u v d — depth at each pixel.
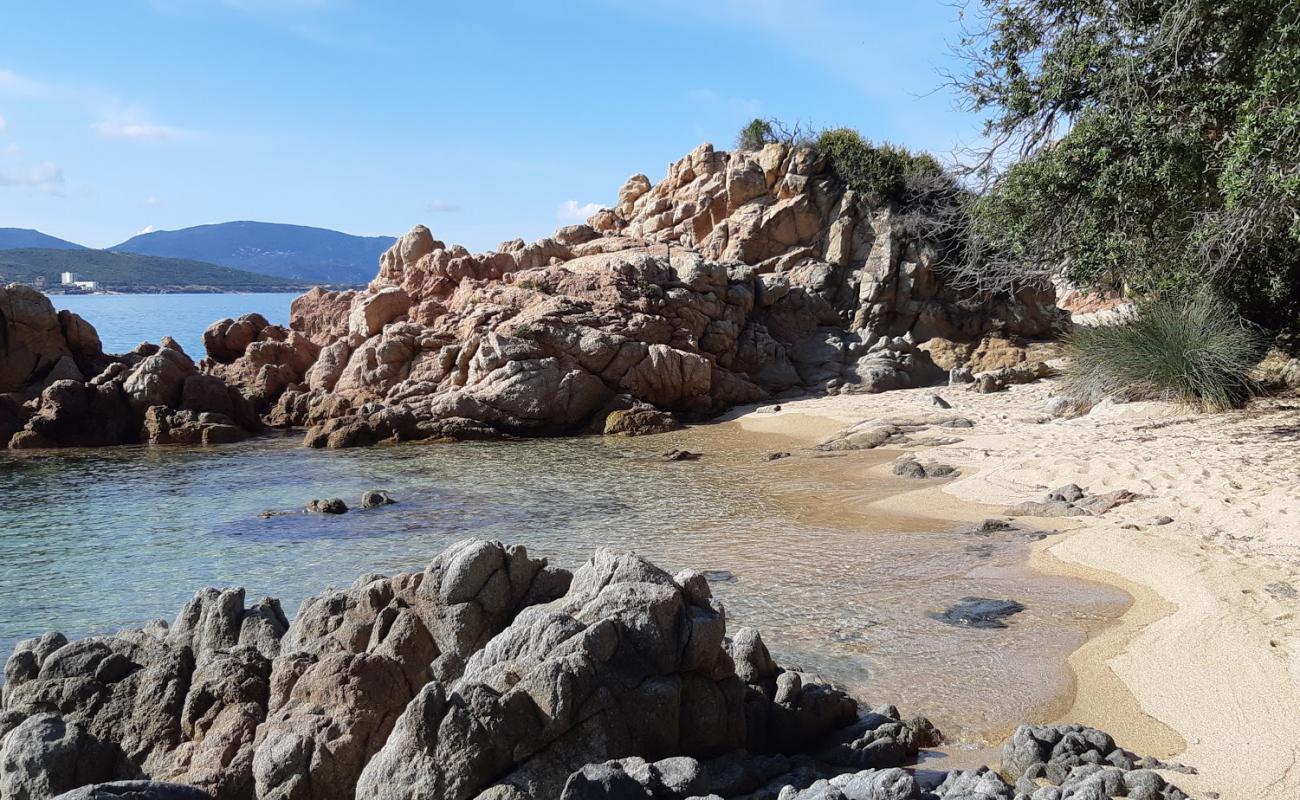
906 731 8.09
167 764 7.38
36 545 16.02
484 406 27.30
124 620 12.32
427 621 8.11
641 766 6.62
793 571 13.20
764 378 31.81
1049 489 16.62
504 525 16.58
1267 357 22.08
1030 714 8.67
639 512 17.30
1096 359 23.42
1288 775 7.09
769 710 8.18
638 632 7.40
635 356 28.78
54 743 6.88
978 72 19.34
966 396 28.23
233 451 25.69
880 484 18.83
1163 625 10.30
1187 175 15.59
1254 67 15.19
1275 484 14.50
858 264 34.50
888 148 35.09
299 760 6.92
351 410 28.34
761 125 37.94
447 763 6.43
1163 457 17.00
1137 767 7.34
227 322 33.88
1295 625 9.69
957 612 11.32
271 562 14.77
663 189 37.50
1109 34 16.98
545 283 31.00
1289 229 15.19
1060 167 16.53
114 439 27.28
